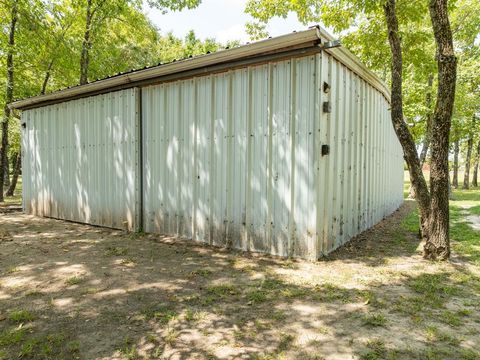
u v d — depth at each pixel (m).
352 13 6.83
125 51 16.62
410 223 7.32
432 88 11.91
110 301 3.07
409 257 4.50
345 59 4.84
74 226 6.90
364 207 6.39
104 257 4.54
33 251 4.86
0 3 10.59
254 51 4.40
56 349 2.25
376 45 7.29
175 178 5.68
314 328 2.54
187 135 5.49
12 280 3.62
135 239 5.62
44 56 12.04
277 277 3.70
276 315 2.76
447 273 3.80
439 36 4.15
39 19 10.87
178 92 5.59
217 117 5.09
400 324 2.59
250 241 4.80
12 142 14.97
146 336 2.43
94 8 12.48
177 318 2.72
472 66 13.66
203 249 4.95
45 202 8.18
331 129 4.61
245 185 4.81
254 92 4.69
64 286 3.45
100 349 2.25
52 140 7.89
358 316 2.73
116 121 6.43
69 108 7.41
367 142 6.49
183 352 2.21
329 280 3.59
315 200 4.20
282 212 4.48
